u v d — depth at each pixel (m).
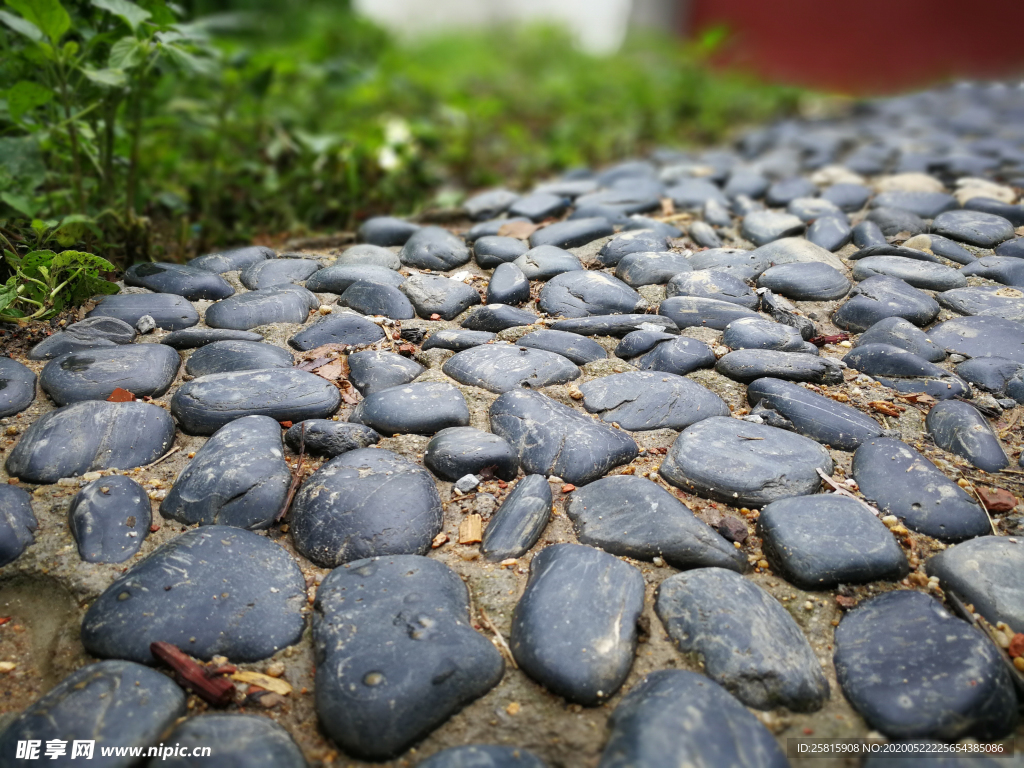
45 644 0.29
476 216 0.67
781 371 0.41
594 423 0.37
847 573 0.30
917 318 0.45
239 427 0.36
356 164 0.79
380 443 0.37
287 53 0.99
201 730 0.25
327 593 0.29
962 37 1.58
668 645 0.28
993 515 0.33
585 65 1.66
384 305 0.47
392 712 0.25
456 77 1.54
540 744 0.25
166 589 0.29
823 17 1.73
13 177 0.55
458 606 0.29
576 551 0.31
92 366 0.40
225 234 0.70
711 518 0.33
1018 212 0.59
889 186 0.69
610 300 0.47
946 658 0.27
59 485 0.34
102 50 0.58
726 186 0.73
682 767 0.23
